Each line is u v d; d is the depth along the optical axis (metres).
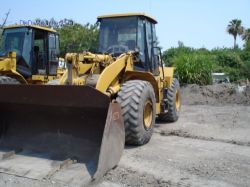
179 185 4.21
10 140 5.55
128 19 6.89
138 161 5.11
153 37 7.46
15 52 9.13
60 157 4.98
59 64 10.87
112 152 4.62
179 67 14.75
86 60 5.96
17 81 8.76
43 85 4.87
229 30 52.91
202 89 13.16
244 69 19.34
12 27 9.83
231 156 5.47
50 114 5.28
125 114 5.62
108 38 6.93
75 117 5.13
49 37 10.45
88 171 4.44
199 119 8.80
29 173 4.46
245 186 4.21
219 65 21.62
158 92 6.87
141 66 6.80
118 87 6.02
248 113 9.36
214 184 4.26
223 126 7.84
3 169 4.61
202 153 5.63
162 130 7.44
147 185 4.20
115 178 4.38
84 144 5.05
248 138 6.70
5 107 5.54
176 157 5.37
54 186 4.09
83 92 4.70
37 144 5.34
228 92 12.58
